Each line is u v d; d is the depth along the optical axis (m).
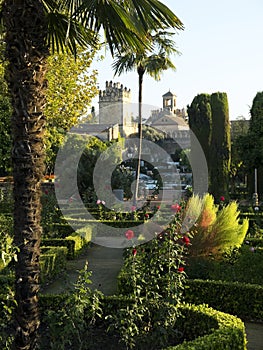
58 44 5.41
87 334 5.23
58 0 5.06
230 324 5.11
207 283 7.46
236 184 41.72
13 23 4.21
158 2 4.49
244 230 8.98
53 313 4.93
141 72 16.02
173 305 5.30
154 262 5.79
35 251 4.42
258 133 25.09
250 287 7.26
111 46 4.82
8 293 5.00
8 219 12.70
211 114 22.33
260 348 5.84
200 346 4.45
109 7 4.54
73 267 10.90
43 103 4.38
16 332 4.43
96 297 5.21
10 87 4.30
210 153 22.31
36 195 4.39
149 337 5.22
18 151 4.30
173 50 15.62
